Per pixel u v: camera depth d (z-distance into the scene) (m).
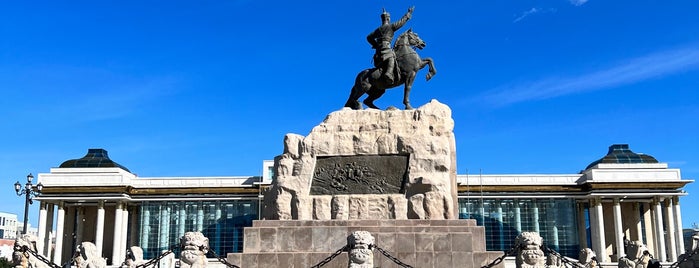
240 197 73.19
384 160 20.39
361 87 22.16
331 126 21.02
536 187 72.69
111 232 76.75
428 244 18.14
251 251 18.66
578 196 73.00
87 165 75.25
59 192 72.00
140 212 74.38
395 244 18.16
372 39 22.83
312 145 20.83
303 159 20.73
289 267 18.12
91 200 72.56
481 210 73.00
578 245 72.19
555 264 18.41
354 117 21.09
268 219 20.75
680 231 72.19
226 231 72.81
